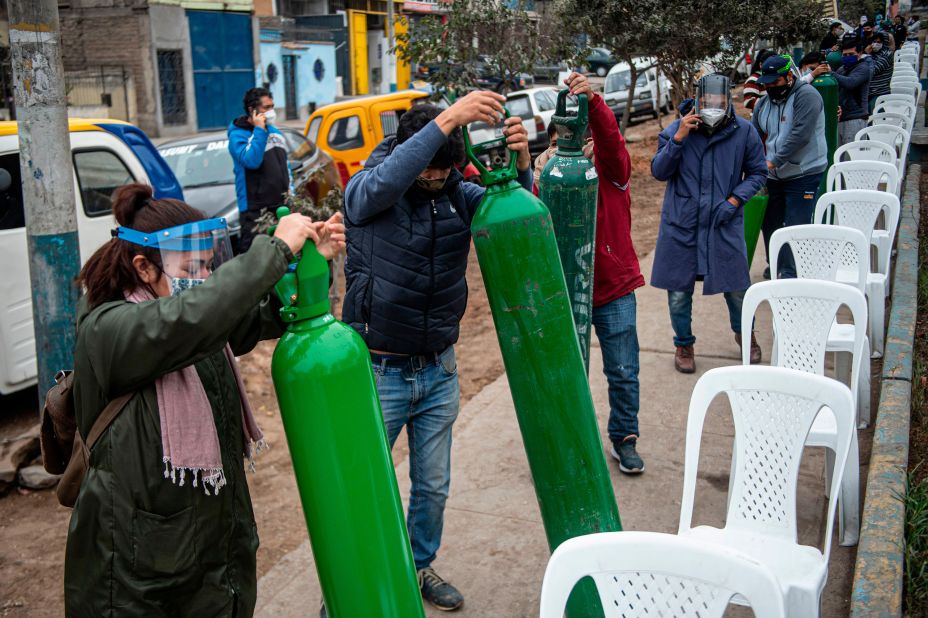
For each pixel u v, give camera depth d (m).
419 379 3.10
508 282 2.48
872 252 6.57
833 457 3.89
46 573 4.22
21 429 5.86
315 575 3.85
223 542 2.17
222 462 2.17
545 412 2.54
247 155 7.27
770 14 11.14
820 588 2.55
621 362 4.30
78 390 2.07
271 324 2.28
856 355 3.55
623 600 1.86
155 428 2.04
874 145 7.29
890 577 2.99
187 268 2.14
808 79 8.71
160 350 1.94
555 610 1.85
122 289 2.11
